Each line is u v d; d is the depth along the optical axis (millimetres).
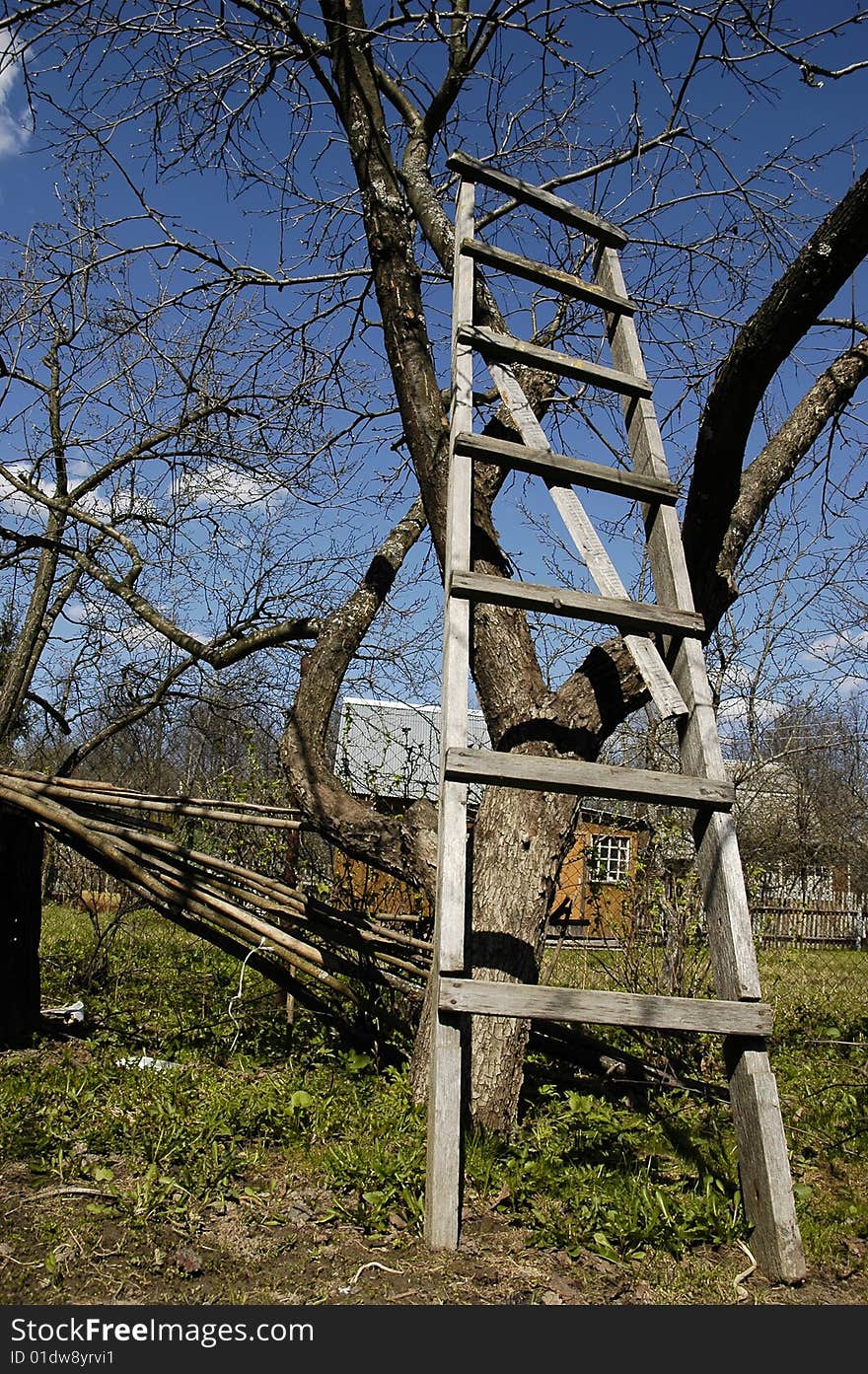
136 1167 3266
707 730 3502
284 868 6449
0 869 5012
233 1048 4973
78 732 10383
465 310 3984
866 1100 4895
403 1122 3795
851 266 3703
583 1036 4828
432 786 7836
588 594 3572
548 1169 3406
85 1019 5645
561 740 4273
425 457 4844
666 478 4023
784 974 9656
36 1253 2662
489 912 4078
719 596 4672
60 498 9516
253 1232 2877
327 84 5617
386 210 5230
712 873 3330
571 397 5590
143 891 5359
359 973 4902
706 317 6621
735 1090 3068
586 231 4594
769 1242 2846
